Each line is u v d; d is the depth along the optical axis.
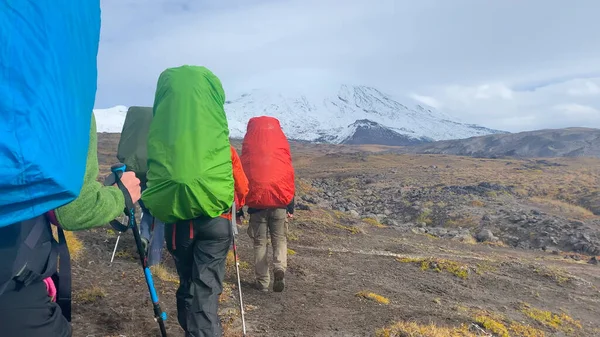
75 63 1.79
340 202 34.75
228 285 7.31
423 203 34.56
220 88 4.29
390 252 13.34
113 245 8.30
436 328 6.17
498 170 70.12
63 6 1.74
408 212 32.84
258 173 6.96
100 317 5.11
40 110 1.58
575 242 22.53
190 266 4.45
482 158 107.00
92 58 1.94
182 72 4.20
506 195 40.12
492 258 14.47
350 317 6.55
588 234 23.66
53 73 1.65
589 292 11.12
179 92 4.08
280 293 7.33
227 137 4.30
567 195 40.56
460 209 31.56
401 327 6.00
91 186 2.23
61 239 2.37
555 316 8.61
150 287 3.65
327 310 6.74
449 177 59.03
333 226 16.16
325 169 85.12
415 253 13.78
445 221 29.55
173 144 3.97
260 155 7.02
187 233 4.24
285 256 7.33
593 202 37.28
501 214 29.61
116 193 2.40
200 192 3.98
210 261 4.31
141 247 3.54
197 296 4.24
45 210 1.71
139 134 7.45
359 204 35.97
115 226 3.26
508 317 7.97
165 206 4.01
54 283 2.34
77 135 1.78
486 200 36.16
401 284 9.39
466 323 6.80
